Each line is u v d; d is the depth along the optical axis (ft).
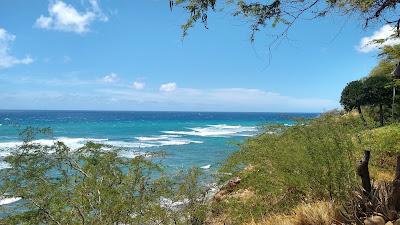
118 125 325.42
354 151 28.32
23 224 23.50
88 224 23.84
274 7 16.03
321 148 28.94
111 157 25.58
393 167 32.65
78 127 282.77
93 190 24.16
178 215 29.04
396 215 21.74
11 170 24.11
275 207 33.01
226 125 361.10
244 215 33.35
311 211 25.53
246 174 36.35
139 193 26.04
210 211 35.40
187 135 221.25
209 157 106.63
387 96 52.37
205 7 15.55
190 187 32.01
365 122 32.83
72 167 25.03
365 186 24.17
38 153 24.70
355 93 55.01
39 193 23.63
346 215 23.58
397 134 22.38
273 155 32.89
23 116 518.37
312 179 29.68
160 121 435.94
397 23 17.30
